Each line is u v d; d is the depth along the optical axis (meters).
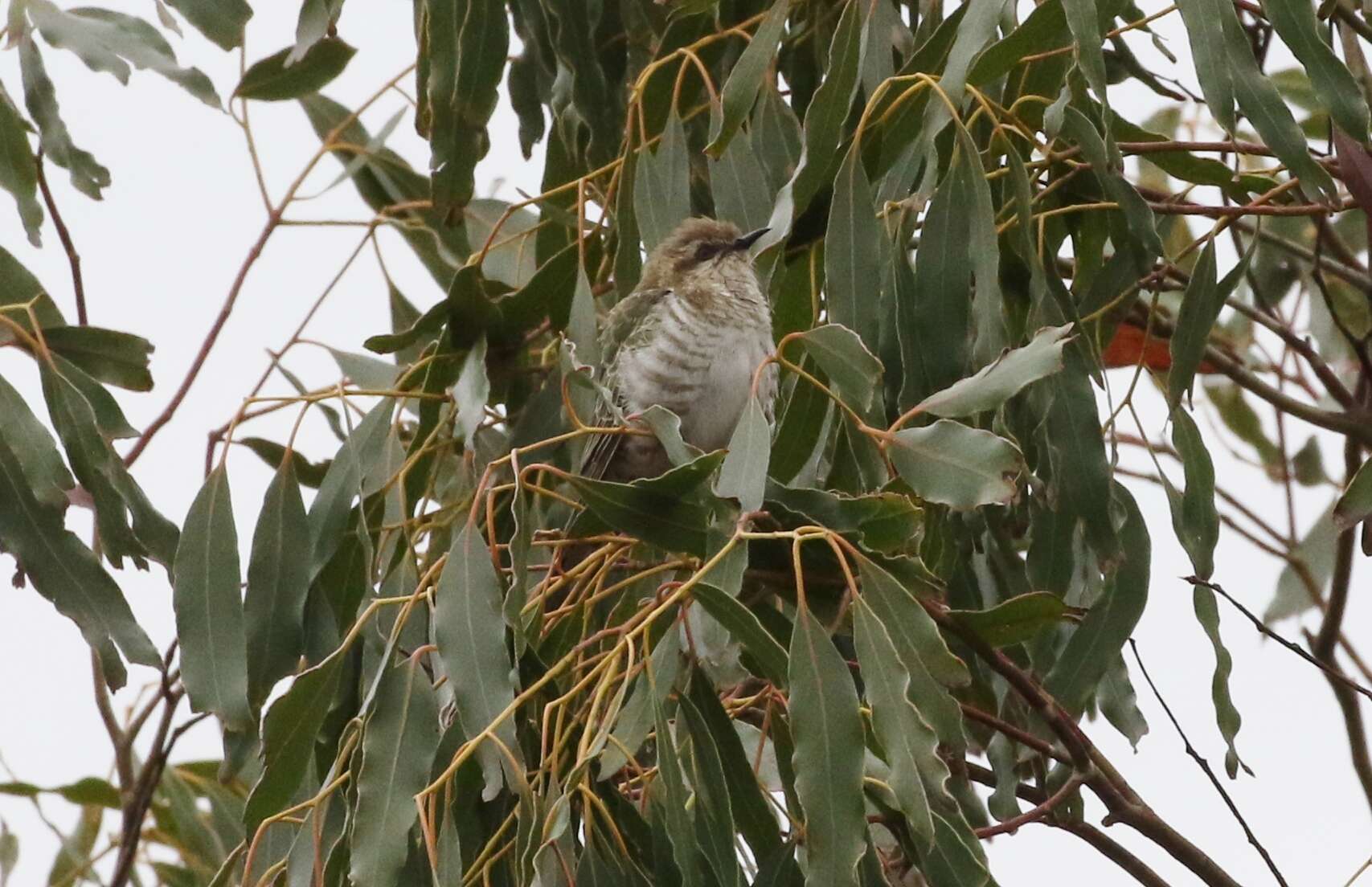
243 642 9.75
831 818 7.48
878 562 8.26
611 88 12.16
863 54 10.11
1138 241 9.93
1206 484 9.85
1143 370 12.36
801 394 9.93
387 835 8.12
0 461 10.31
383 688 8.41
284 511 10.34
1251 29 12.35
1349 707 12.87
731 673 11.05
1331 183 8.84
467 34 11.05
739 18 11.90
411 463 10.66
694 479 8.46
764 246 9.45
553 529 10.58
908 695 7.85
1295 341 12.84
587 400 10.55
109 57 11.45
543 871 7.50
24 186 11.68
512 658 8.76
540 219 12.59
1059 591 9.63
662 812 8.45
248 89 12.86
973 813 10.52
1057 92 10.30
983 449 8.07
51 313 11.27
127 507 10.59
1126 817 9.61
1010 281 10.39
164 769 13.80
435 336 11.32
